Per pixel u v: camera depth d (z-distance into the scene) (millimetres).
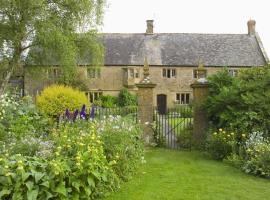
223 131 10758
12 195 5578
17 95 15883
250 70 12148
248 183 7852
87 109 15430
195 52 39031
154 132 13062
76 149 6945
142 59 37719
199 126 12453
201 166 9648
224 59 38281
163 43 39625
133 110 17781
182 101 38500
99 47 22906
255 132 9820
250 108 10586
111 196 6820
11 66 22000
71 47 20266
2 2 19672
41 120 11516
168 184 7746
